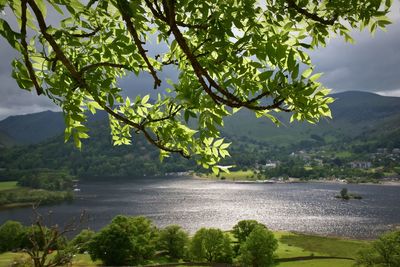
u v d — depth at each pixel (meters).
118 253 65.31
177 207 134.50
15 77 3.63
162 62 4.62
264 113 4.18
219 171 5.12
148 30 4.77
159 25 4.24
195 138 5.06
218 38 3.59
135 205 139.38
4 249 71.00
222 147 5.05
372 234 93.12
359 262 53.47
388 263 50.66
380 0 3.88
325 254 75.19
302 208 135.12
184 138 5.08
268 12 3.87
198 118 4.27
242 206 139.00
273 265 66.06
